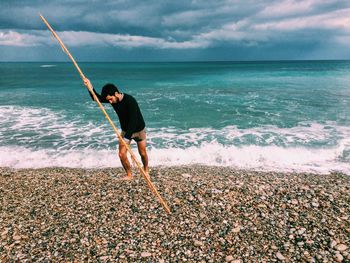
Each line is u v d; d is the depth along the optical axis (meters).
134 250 4.81
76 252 4.77
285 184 7.34
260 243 4.95
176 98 24.22
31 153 10.90
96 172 8.90
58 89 32.84
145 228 5.39
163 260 4.58
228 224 5.48
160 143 11.81
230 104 20.84
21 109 19.44
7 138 12.69
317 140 11.98
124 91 29.48
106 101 6.14
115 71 81.00
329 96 23.92
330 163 9.76
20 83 40.78
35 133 13.48
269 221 5.56
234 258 4.61
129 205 6.21
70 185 7.37
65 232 5.30
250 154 10.59
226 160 10.09
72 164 9.86
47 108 19.88
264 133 13.15
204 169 9.06
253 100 22.55
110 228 5.41
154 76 55.84
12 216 5.85
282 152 10.75
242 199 6.39
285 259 4.56
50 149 11.33
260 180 7.71
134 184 7.25
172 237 5.13
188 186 7.11
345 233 5.15
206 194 6.62
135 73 68.88
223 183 7.29
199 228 5.37
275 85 33.88
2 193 6.98
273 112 17.72
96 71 81.00
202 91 29.06
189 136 12.81
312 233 5.17
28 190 7.14
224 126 14.61
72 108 19.92
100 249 4.84
